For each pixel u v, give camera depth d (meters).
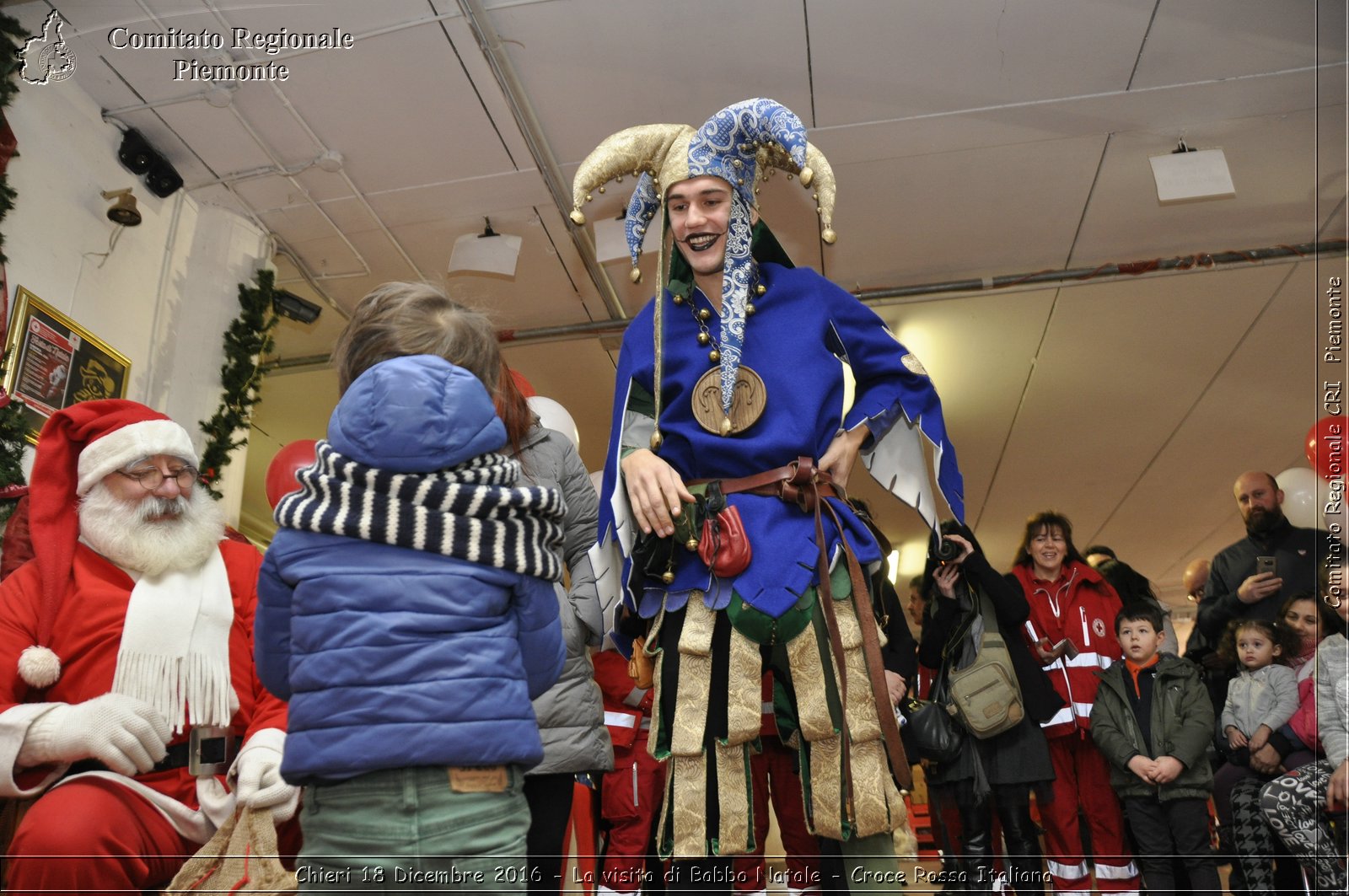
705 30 5.03
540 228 6.52
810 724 1.69
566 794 2.42
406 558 1.54
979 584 3.69
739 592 1.73
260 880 2.00
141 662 2.40
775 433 1.86
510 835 1.51
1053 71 5.30
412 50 5.12
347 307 7.37
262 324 6.07
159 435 2.59
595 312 7.49
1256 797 3.26
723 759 1.68
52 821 2.03
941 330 7.72
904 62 5.24
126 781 2.18
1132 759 3.54
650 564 1.84
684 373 1.98
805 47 5.14
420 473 1.59
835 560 1.81
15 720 2.15
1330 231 6.55
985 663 3.58
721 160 1.98
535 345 7.86
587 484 2.60
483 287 7.14
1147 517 11.03
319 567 1.54
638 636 1.97
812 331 1.97
